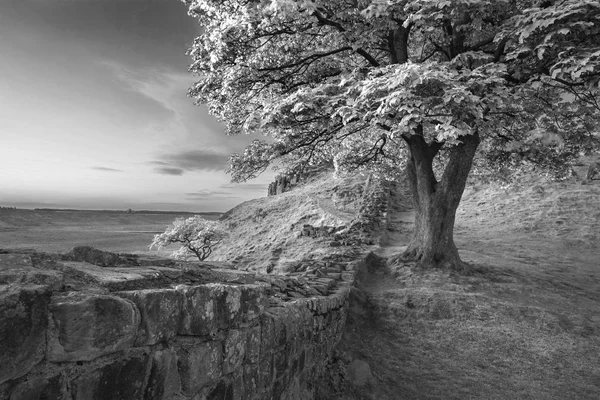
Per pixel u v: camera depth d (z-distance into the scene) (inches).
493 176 693.3
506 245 778.8
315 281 344.2
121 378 81.7
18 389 62.7
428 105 336.5
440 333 322.0
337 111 358.3
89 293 78.6
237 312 125.0
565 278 552.7
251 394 134.5
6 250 92.3
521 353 295.7
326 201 1336.1
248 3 396.2
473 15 366.9
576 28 327.6
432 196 513.7
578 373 273.0
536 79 377.7
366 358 274.2
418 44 582.2
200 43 457.4
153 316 90.0
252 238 1167.0
